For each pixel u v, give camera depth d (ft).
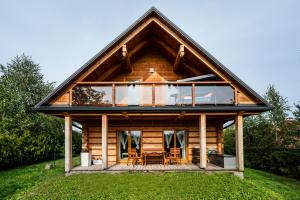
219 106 39.29
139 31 39.42
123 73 49.57
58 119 93.97
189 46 39.91
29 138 66.39
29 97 90.07
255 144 73.31
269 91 72.43
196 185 31.17
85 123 49.62
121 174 36.63
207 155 47.93
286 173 51.78
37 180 40.50
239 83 38.99
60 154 87.81
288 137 63.52
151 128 49.70
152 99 39.55
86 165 43.62
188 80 43.06
